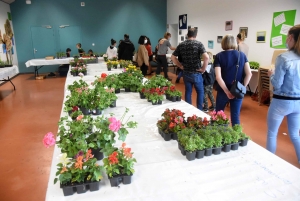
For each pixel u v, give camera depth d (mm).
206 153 1374
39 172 2467
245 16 5383
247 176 1181
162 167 1277
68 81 3783
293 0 4164
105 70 4926
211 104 4602
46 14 9242
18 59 9352
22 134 3443
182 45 3166
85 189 1090
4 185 2254
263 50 4980
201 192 1072
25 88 6621
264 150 1440
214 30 6676
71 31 9602
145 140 1604
